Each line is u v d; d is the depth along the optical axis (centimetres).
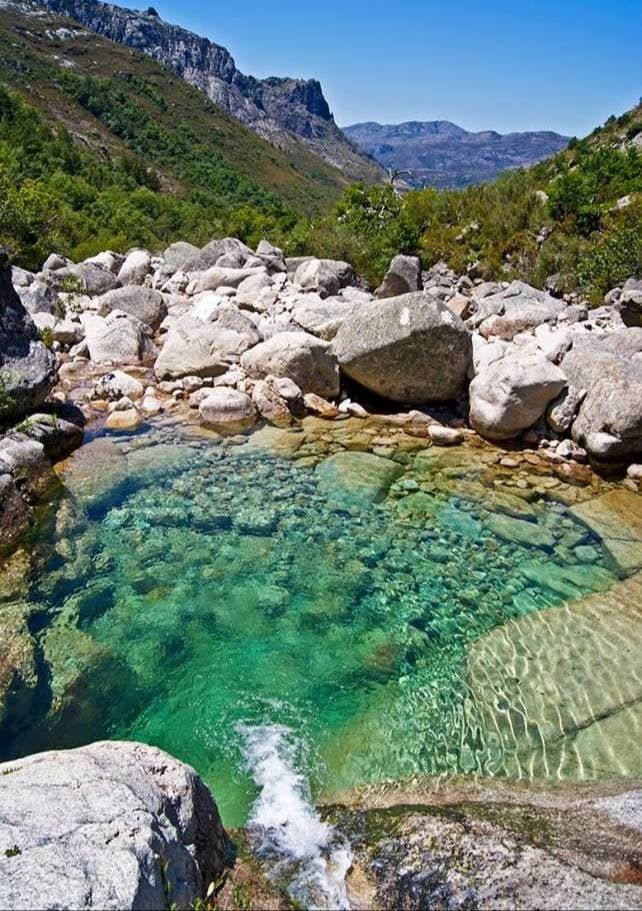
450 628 559
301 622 563
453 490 799
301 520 725
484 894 281
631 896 269
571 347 996
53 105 10469
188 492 773
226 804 382
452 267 2125
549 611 578
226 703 470
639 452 836
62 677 478
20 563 613
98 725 441
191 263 1997
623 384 845
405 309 1004
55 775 289
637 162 2383
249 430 953
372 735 443
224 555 655
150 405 1009
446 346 986
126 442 895
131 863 237
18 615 542
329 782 403
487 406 930
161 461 845
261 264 1898
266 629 553
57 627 534
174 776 314
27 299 1327
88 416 969
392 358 1005
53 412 934
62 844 243
